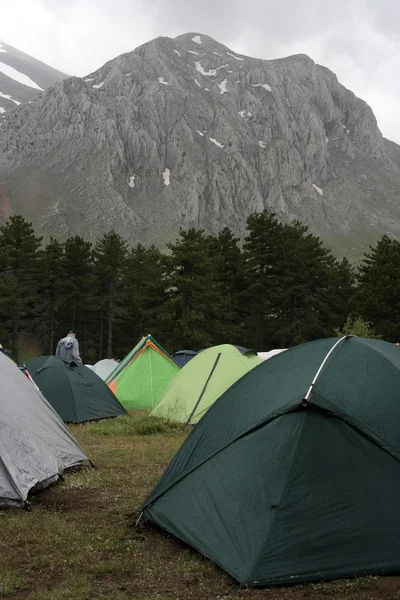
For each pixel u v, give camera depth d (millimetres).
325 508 4793
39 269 59562
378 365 5809
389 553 4664
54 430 8367
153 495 6047
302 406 5301
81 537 5543
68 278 62375
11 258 57812
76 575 4672
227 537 4910
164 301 53406
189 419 12984
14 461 6891
